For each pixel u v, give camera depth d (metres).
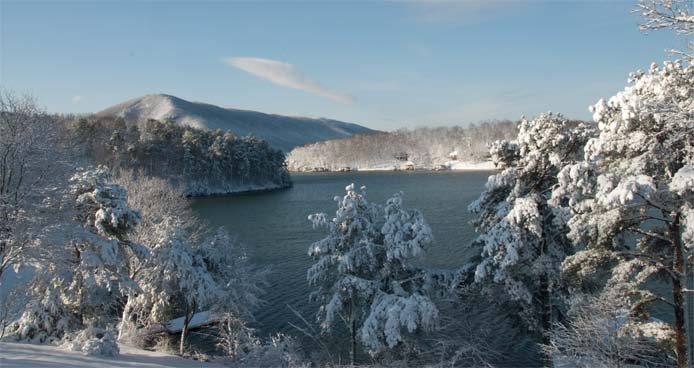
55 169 22.89
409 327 18.45
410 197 95.50
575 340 15.49
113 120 150.88
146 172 108.94
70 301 22.78
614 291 14.77
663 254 15.84
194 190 123.81
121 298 28.22
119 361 18.16
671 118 11.98
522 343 24.73
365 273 22.08
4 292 24.08
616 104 14.97
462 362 22.41
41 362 15.04
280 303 35.44
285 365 22.22
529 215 19.03
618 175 13.89
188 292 24.64
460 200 87.31
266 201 107.81
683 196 12.73
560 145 20.09
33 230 20.75
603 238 14.80
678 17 9.64
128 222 23.53
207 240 28.03
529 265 20.27
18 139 21.33
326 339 29.16
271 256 49.28
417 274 22.03
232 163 142.88
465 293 22.27
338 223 22.05
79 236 21.98
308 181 183.25
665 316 27.83
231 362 23.78
